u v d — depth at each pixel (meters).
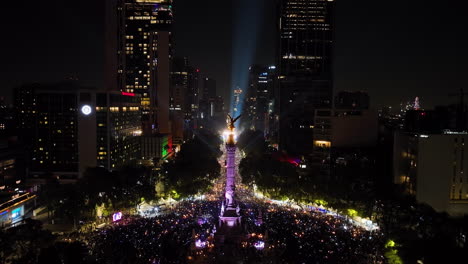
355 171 193.75
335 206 145.38
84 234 121.50
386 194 145.75
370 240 114.94
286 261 100.88
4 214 137.50
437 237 99.62
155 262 98.44
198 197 181.75
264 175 193.12
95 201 144.50
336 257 102.44
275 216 145.12
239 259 106.88
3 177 193.25
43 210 164.62
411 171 160.12
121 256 99.75
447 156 152.75
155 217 144.38
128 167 198.50
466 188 154.38
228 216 138.25
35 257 92.12
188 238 120.25
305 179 177.38
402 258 97.12
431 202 153.25
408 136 164.00
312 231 124.69
